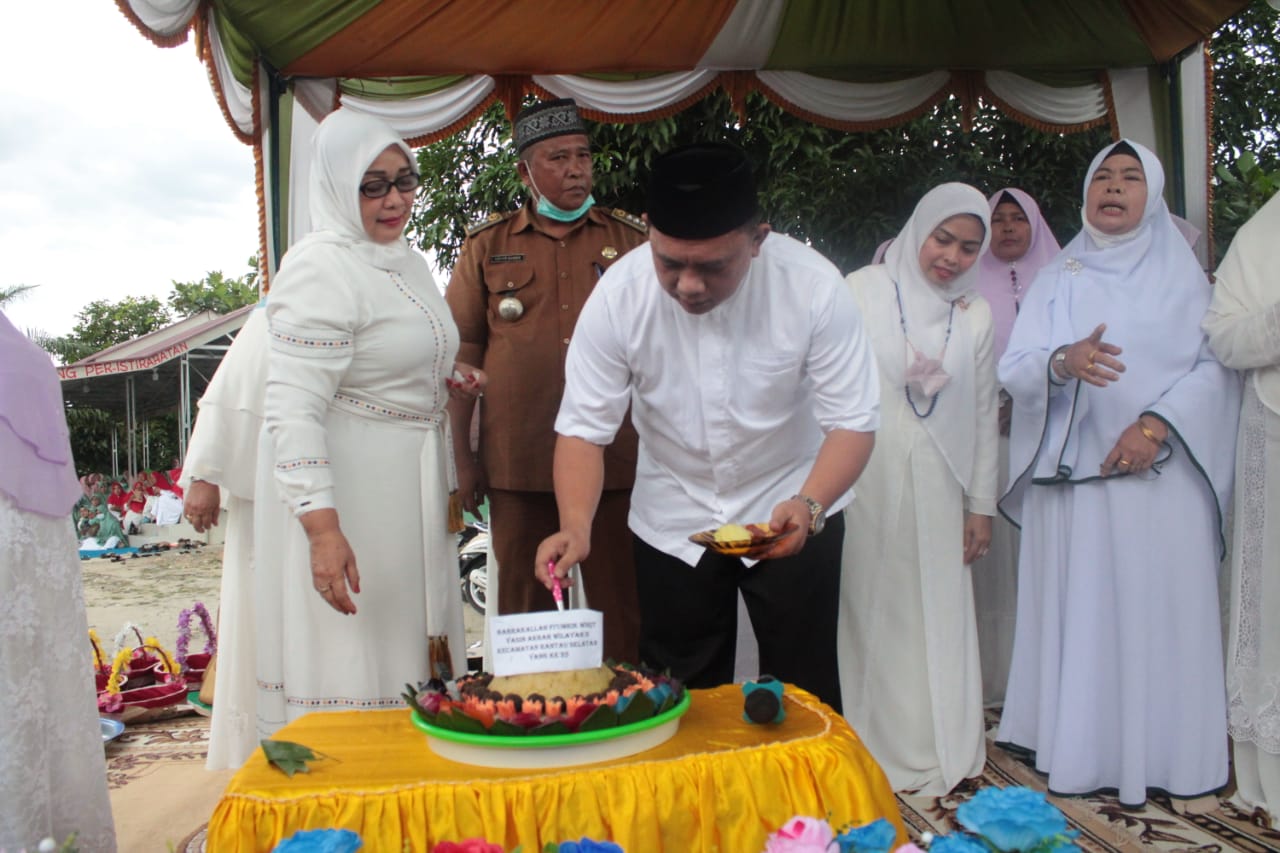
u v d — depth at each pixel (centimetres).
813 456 247
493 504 329
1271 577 286
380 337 246
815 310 221
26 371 210
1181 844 270
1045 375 309
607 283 228
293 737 177
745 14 414
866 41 436
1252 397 295
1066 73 464
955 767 312
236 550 327
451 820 147
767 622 244
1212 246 450
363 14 376
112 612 859
